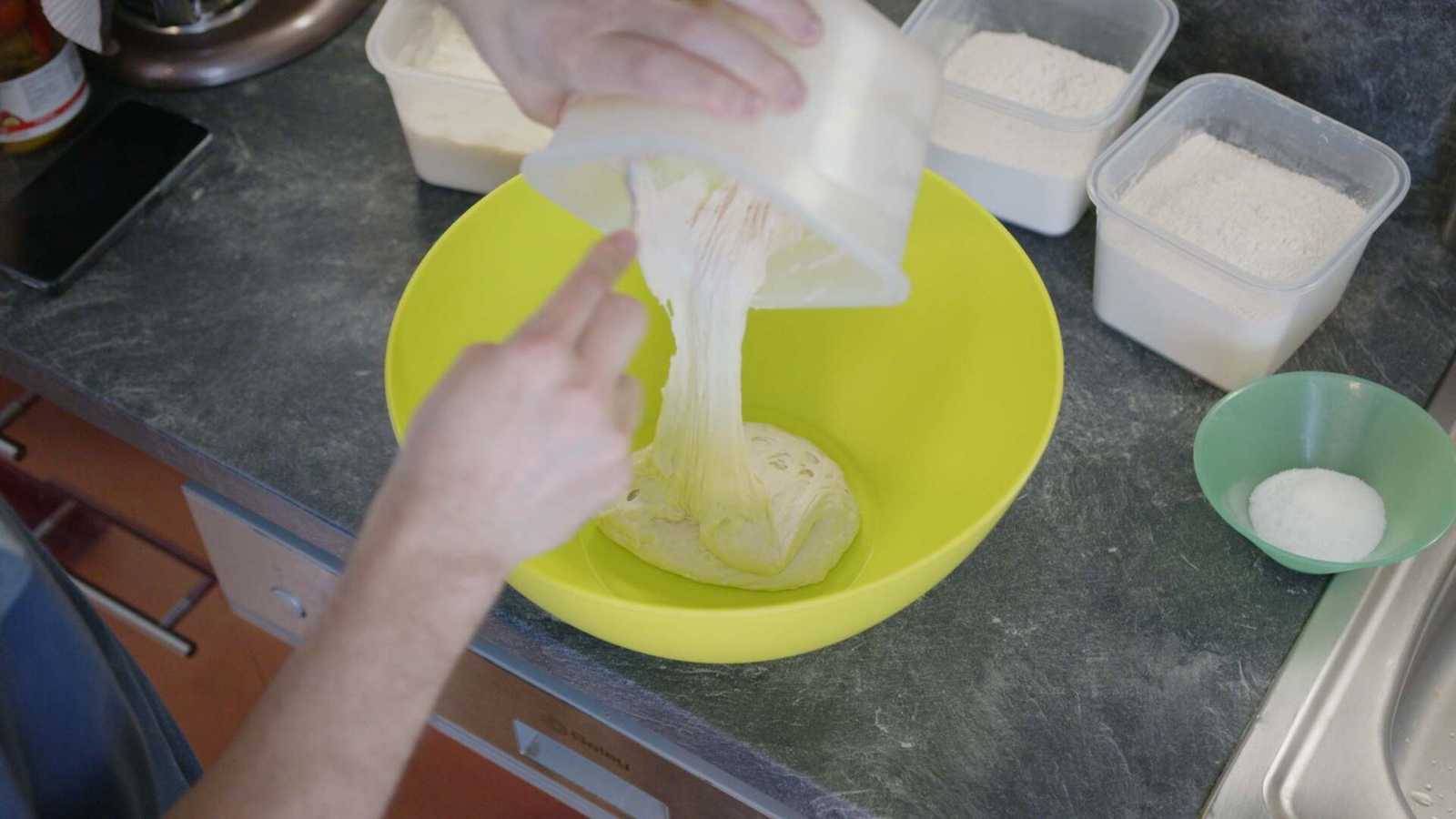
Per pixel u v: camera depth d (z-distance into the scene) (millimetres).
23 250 1119
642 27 657
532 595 831
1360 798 832
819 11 681
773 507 945
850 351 1053
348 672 585
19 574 750
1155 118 1047
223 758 597
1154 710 876
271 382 1055
